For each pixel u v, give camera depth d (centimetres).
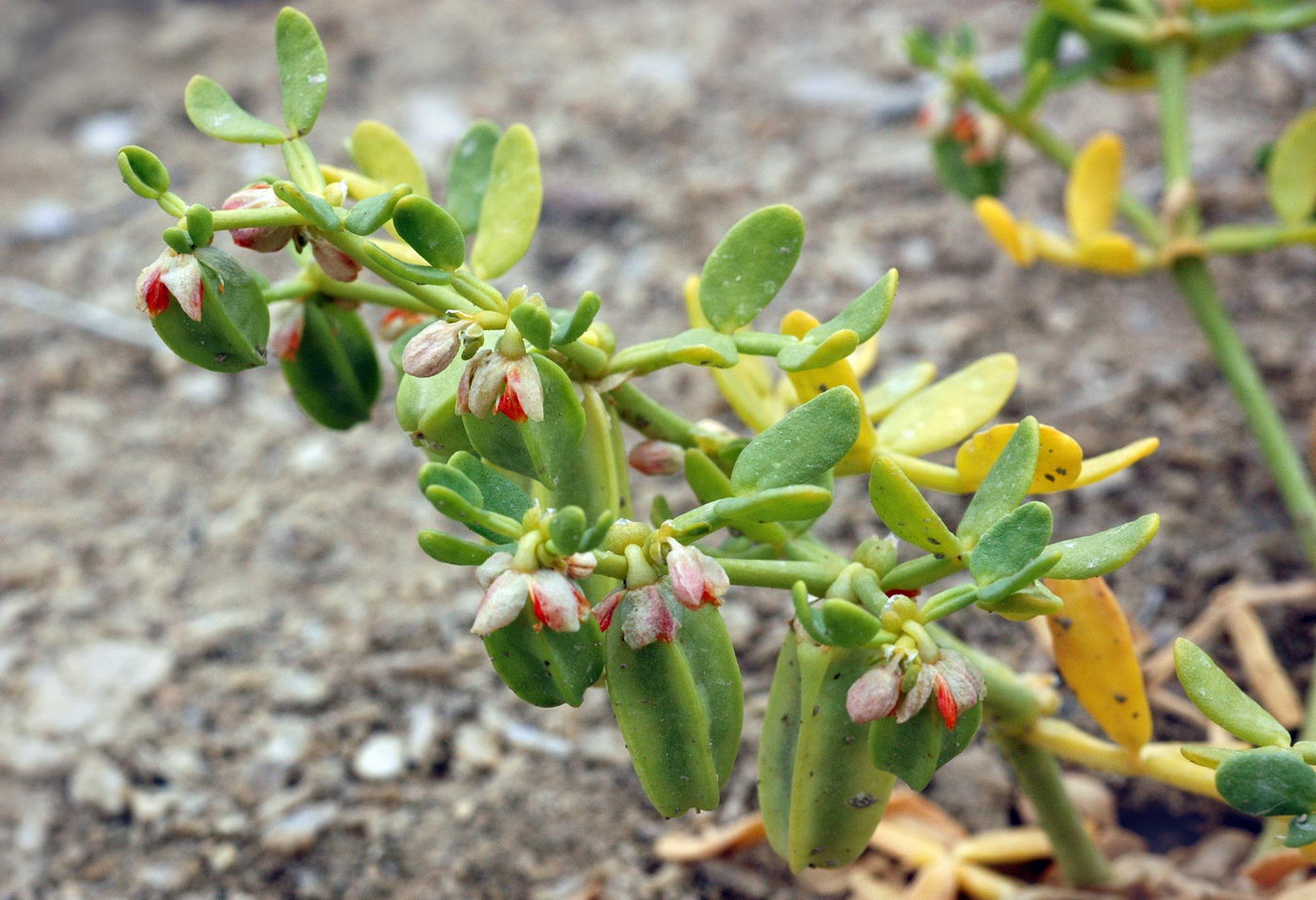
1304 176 49
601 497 37
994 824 48
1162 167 71
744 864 48
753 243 37
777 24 87
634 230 73
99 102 87
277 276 69
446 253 36
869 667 36
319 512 60
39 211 79
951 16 85
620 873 48
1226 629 50
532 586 34
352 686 53
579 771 50
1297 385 59
